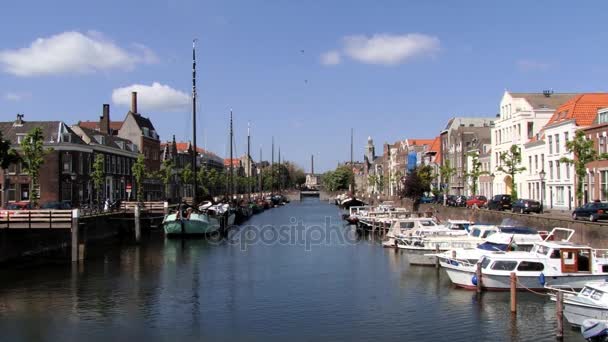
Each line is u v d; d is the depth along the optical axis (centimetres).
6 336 2334
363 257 4522
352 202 12025
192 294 3114
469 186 8188
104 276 3631
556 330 2306
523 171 6731
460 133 9719
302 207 14300
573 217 4350
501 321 2458
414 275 3612
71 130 7106
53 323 2525
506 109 7569
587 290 2236
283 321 2550
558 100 7388
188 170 10631
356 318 2577
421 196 9169
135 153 9138
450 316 2561
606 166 5003
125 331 2406
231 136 9694
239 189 16562
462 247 3875
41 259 4344
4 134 6744
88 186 7288
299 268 3984
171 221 5716
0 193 6581
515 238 3412
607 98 5931
